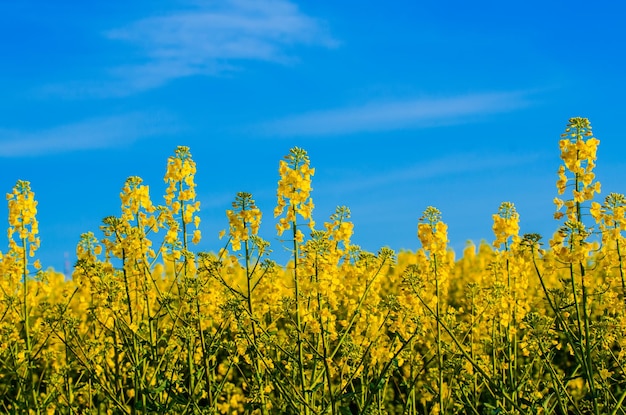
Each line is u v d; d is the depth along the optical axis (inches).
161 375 88.5
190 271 90.6
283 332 97.0
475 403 92.4
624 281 85.0
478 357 94.0
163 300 88.7
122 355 92.1
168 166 91.2
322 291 87.8
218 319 88.8
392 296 90.8
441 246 90.0
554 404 87.4
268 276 91.7
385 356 91.0
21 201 95.4
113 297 87.7
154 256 90.1
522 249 84.4
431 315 89.4
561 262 82.1
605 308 92.0
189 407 87.8
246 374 104.2
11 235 95.2
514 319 94.2
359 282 95.2
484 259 147.5
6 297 95.0
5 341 93.5
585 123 82.7
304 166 87.4
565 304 87.6
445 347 90.0
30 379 91.7
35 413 92.2
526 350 93.1
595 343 85.9
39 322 98.7
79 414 95.0
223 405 96.0
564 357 109.7
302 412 84.5
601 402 86.8
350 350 87.9
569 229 82.0
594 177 82.3
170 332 92.1
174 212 90.7
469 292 96.7
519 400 88.2
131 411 88.0
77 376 104.1
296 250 87.0
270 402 90.8
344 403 90.6
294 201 86.7
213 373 92.7
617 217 83.4
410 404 93.1
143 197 91.3
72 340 92.7
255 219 87.4
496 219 95.0
